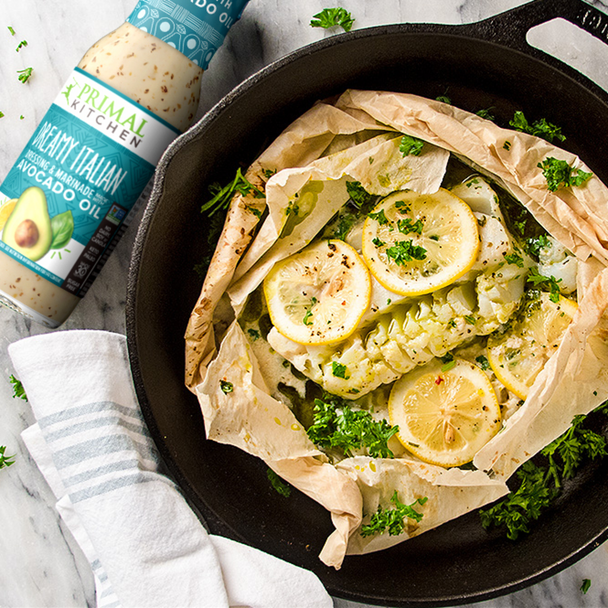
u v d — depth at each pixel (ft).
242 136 2.14
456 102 2.18
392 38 2.03
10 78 2.27
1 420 2.30
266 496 2.23
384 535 2.15
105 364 2.16
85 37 2.26
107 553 2.12
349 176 2.10
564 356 2.04
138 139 2.08
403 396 2.12
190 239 2.18
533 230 2.12
